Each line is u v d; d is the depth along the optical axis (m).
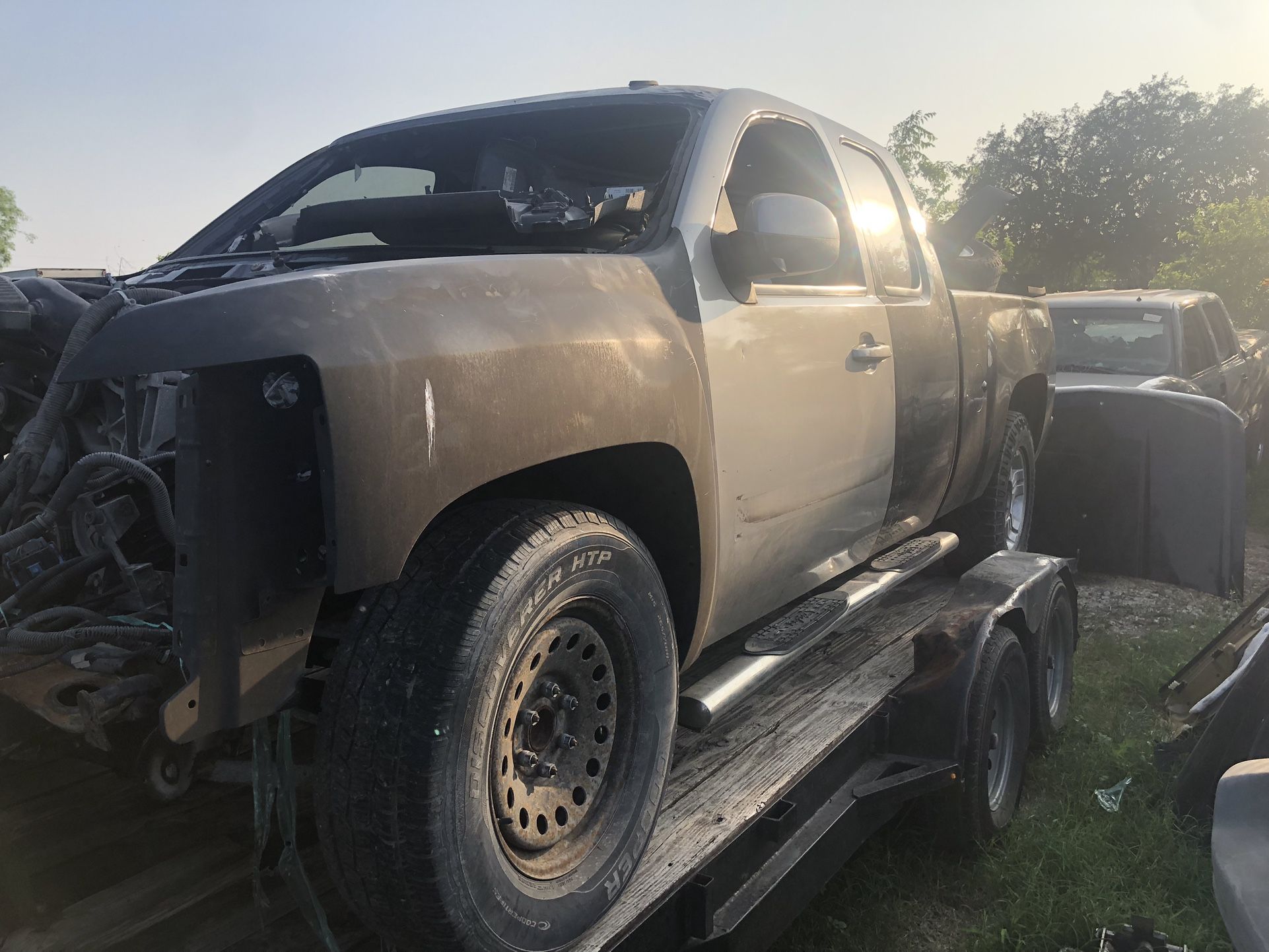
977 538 4.61
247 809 2.36
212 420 1.49
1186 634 5.29
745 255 2.40
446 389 1.60
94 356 1.47
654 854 2.08
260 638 1.54
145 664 2.04
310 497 1.58
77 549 2.16
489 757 1.68
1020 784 3.46
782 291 2.79
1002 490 4.59
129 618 2.07
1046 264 50.94
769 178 3.13
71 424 2.21
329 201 3.13
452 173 3.06
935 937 2.88
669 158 2.79
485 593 1.64
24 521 2.19
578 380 1.85
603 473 2.21
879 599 3.29
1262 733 3.17
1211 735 3.29
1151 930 2.54
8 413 2.29
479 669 1.61
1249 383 9.91
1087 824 3.36
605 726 2.00
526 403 1.73
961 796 3.04
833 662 3.42
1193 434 5.00
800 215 2.39
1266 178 46.81
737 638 3.19
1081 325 8.35
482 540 1.70
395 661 1.59
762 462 2.53
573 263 2.04
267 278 1.55
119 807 2.32
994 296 4.50
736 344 2.44
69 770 2.46
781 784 2.41
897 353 3.31
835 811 2.66
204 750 2.18
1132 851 3.21
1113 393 5.18
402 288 1.64
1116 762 3.72
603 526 1.90
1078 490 5.34
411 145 3.17
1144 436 5.13
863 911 2.91
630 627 1.99
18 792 2.35
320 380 1.43
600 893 1.88
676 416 2.12
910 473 3.52
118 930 1.90
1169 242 47.72
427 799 1.55
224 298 1.46
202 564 1.49
